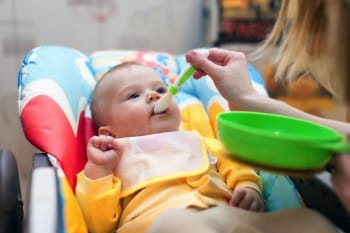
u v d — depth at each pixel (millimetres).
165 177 864
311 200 866
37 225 591
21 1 1506
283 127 723
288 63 863
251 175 883
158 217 781
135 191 866
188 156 905
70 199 772
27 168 1575
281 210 791
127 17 1577
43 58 1054
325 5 686
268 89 1487
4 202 678
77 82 1077
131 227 808
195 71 880
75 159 903
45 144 855
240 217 761
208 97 1148
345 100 725
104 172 835
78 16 1551
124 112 966
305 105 1525
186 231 740
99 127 1015
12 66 1543
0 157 723
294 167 585
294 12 788
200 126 1092
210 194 857
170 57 1258
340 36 657
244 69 843
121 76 1000
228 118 697
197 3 1583
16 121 1566
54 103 942
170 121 964
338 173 577
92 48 1583
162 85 1016
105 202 817
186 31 1604
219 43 1508
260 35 1485
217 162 941
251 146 587
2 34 1518
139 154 907
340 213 803
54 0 1524
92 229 830
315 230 732
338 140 573
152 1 1572
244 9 1481
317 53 771
